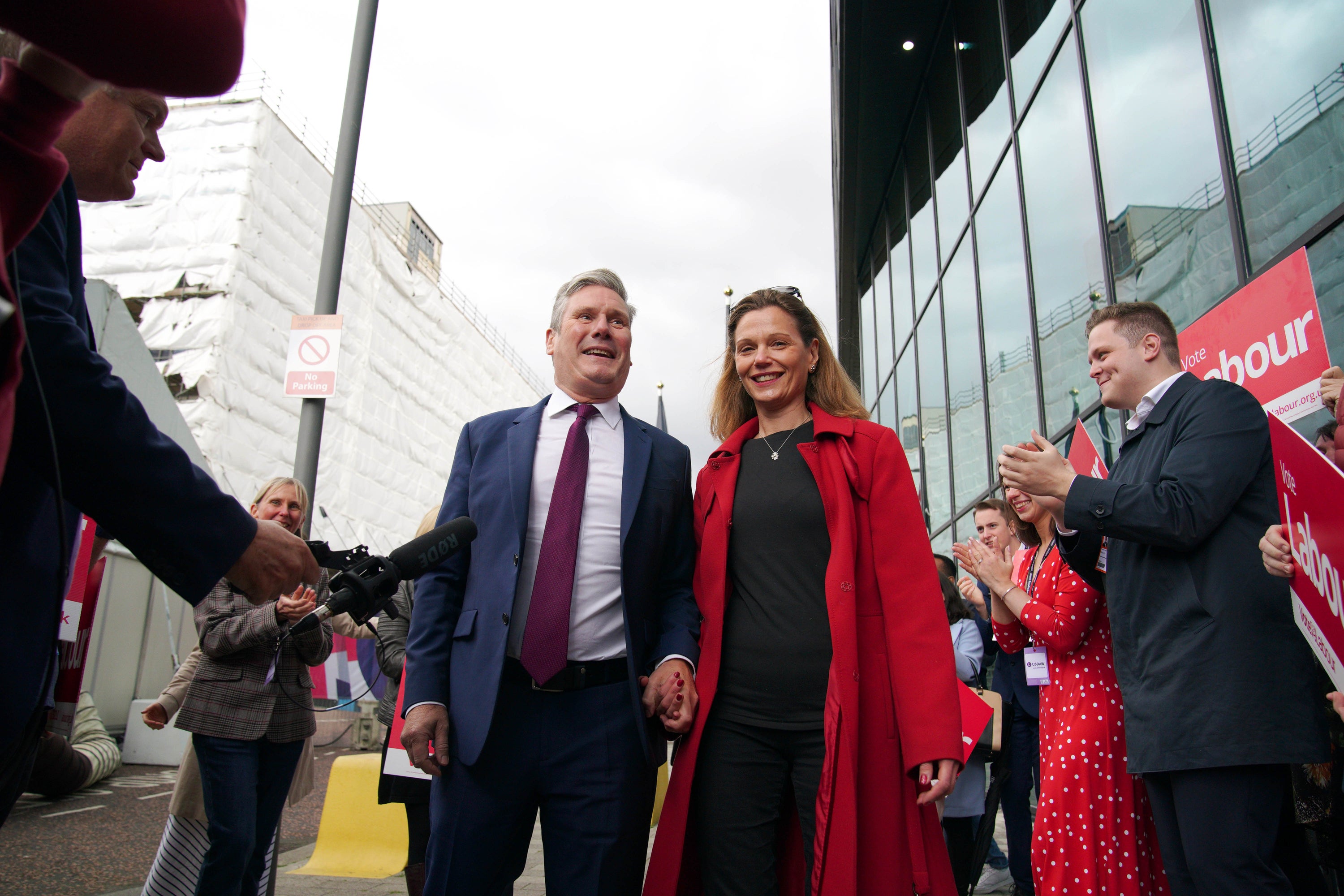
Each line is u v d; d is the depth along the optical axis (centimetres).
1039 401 739
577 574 205
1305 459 159
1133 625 213
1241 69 445
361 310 2984
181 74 59
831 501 214
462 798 190
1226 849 185
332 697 1045
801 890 208
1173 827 207
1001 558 309
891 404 1398
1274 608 191
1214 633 193
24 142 65
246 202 2388
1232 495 198
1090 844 241
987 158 894
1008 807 408
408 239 3616
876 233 1502
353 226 2948
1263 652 188
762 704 204
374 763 521
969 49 955
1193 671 194
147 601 1168
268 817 298
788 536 216
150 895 288
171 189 2408
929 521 1153
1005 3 829
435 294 3503
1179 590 202
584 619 202
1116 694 250
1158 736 198
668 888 198
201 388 2267
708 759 206
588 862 188
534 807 198
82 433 96
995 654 455
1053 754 257
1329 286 374
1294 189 402
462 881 187
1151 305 249
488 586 202
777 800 204
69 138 118
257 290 2433
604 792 192
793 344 240
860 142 1280
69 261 108
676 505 228
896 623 204
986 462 895
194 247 2361
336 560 164
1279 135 413
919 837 189
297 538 121
